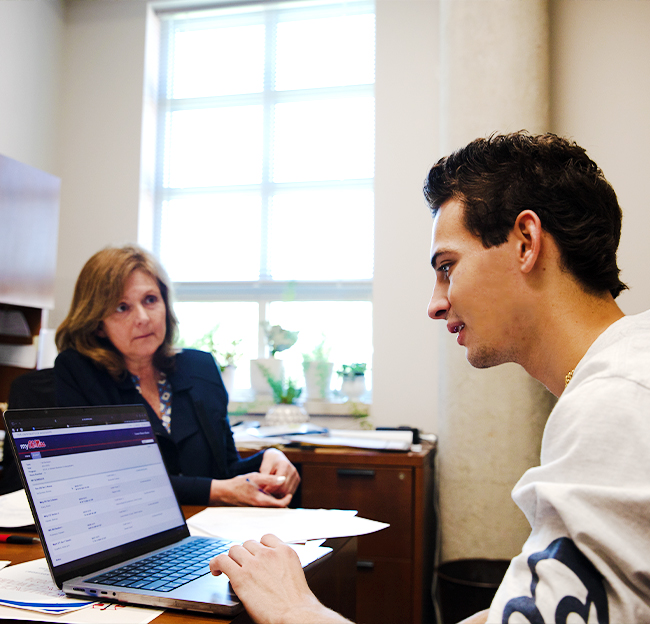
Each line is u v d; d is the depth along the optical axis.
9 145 2.88
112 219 3.14
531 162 0.70
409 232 2.78
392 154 2.84
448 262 0.74
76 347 1.63
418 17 2.89
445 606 1.97
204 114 3.36
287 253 3.19
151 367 1.73
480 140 0.76
